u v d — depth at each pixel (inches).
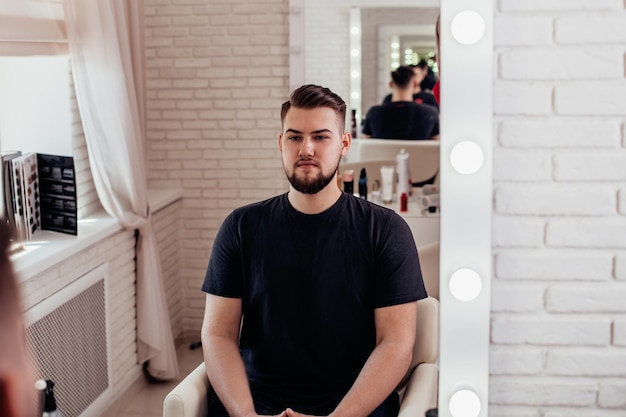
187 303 160.7
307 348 76.1
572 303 64.4
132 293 131.8
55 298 104.6
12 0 102.3
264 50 153.6
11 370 24.6
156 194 151.3
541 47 61.9
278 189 156.8
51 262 101.4
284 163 75.9
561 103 62.3
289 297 75.9
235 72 154.3
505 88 62.4
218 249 78.3
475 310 62.2
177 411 72.2
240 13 152.9
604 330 64.5
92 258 116.3
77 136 121.9
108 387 121.6
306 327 75.9
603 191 63.1
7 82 117.8
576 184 63.1
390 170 145.4
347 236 75.8
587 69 61.9
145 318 132.3
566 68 62.0
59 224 112.3
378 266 75.9
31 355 98.8
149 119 156.1
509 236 63.8
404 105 156.9
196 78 154.6
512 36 61.9
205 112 155.5
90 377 116.0
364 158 159.8
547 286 64.2
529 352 64.9
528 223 63.6
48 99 118.3
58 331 106.4
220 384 74.4
